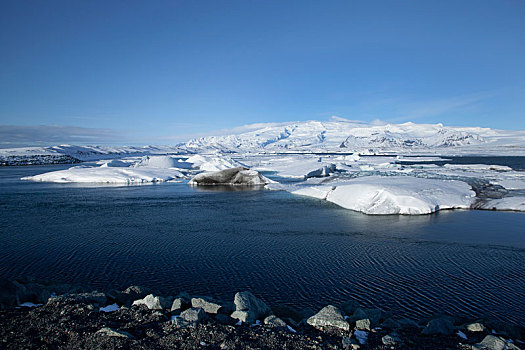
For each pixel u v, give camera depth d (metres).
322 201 28.80
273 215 22.67
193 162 85.62
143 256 14.02
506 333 7.43
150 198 30.97
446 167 65.06
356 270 12.31
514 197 26.02
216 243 15.92
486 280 11.33
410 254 14.19
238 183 42.75
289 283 11.16
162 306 7.95
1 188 38.84
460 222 20.25
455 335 7.10
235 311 7.72
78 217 22.19
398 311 9.22
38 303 8.28
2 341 6.12
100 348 5.94
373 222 20.38
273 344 6.35
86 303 8.02
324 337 6.82
